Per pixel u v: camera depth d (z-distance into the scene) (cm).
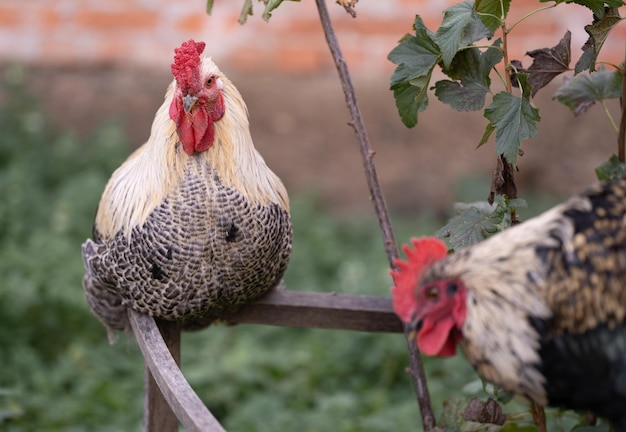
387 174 832
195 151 351
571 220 261
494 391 349
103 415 573
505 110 317
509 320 259
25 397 570
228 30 923
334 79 899
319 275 722
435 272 270
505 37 324
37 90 904
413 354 363
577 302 256
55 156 810
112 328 411
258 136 855
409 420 550
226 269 352
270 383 611
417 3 882
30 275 650
